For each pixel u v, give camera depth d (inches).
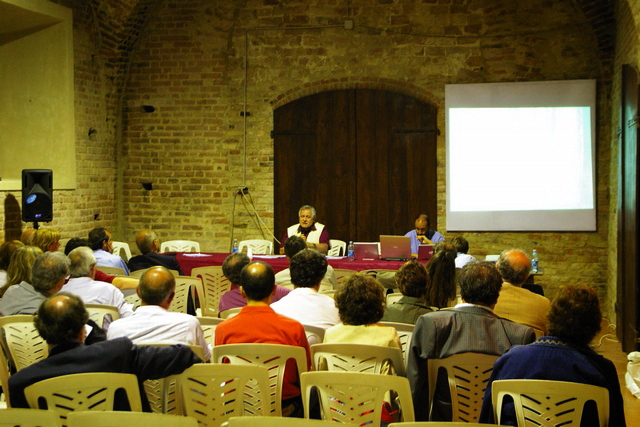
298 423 75.2
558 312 94.9
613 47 319.3
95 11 328.2
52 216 285.3
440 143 344.8
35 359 140.3
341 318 122.5
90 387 93.7
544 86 332.2
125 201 368.8
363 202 352.5
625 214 257.9
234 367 102.9
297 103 354.6
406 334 133.8
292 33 350.9
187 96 360.2
